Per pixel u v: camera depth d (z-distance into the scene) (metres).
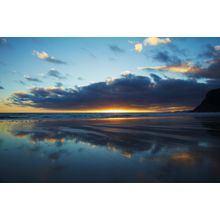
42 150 5.03
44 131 8.73
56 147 5.36
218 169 3.50
